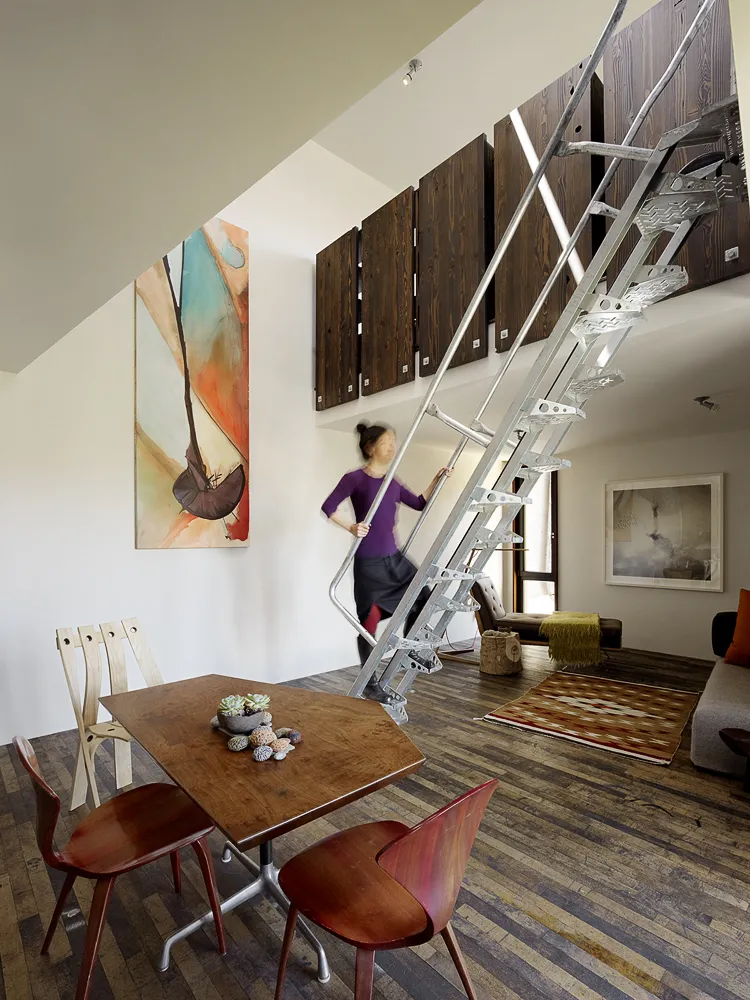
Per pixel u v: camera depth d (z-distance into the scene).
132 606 3.91
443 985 1.54
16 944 1.69
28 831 2.37
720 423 5.02
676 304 2.62
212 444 4.37
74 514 3.65
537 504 7.09
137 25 0.92
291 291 5.02
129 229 1.64
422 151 5.52
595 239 2.90
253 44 0.98
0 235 1.66
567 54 4.44
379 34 0.97
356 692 2.59
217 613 4.38
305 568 4.99
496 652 5.03
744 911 1.84
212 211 1.55
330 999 1.49
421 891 1.08
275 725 1.81
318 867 1.40
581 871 2.06
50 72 1.02
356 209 5.70
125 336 3.92
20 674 3.42
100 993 1.51
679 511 5.79
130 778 2.84
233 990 1.52
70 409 3.66
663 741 3.35
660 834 2.32
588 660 5.23
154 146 1.27
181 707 2.02
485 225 3.52
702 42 2.53
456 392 3.82
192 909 1.86
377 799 2.63
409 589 2.46
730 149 1.47
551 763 3.04
